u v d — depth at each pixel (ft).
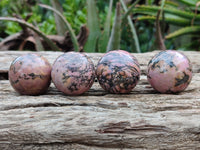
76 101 0.96
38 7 3.30
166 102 0.96
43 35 1.70
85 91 1.01
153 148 0.85
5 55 1.48
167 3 2.39
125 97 1.00
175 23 2.32
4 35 2.74
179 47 2.51
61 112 0.89
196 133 0.85
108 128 0.84
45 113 0.89
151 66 1.02
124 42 2.55
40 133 0.82
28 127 0.83
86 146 0.84
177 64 0.98
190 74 1.00
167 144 0.85
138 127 0.84
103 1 3.13
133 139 0.84
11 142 0.83
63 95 1.02
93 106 0.94
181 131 0.84
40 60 1.00
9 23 2.39
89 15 1.86
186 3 2.21
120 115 0.88
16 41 2.05
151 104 0.94
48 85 1.02
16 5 2.81
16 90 1.02
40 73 0.99
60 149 0.84
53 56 1.47
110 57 1.00
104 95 1.05
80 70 0.96
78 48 1.76
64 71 0.96
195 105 0.94
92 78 0.99
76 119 0.86
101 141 0.84
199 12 2.45
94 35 1.87
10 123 0.84
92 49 1.88
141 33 2.79
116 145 0.84
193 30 2.22
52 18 2.50
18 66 0.99
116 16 1.62
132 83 1.00
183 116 0.88
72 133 0.83
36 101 0.95
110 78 0.99
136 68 1.00
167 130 0.84
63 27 2.18
